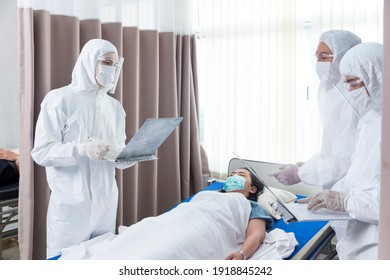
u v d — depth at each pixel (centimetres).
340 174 157
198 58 316
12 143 313
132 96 253
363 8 237
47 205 204
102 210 184
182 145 304
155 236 148
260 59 278
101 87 185
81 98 180
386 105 39
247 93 287
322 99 165
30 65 190
